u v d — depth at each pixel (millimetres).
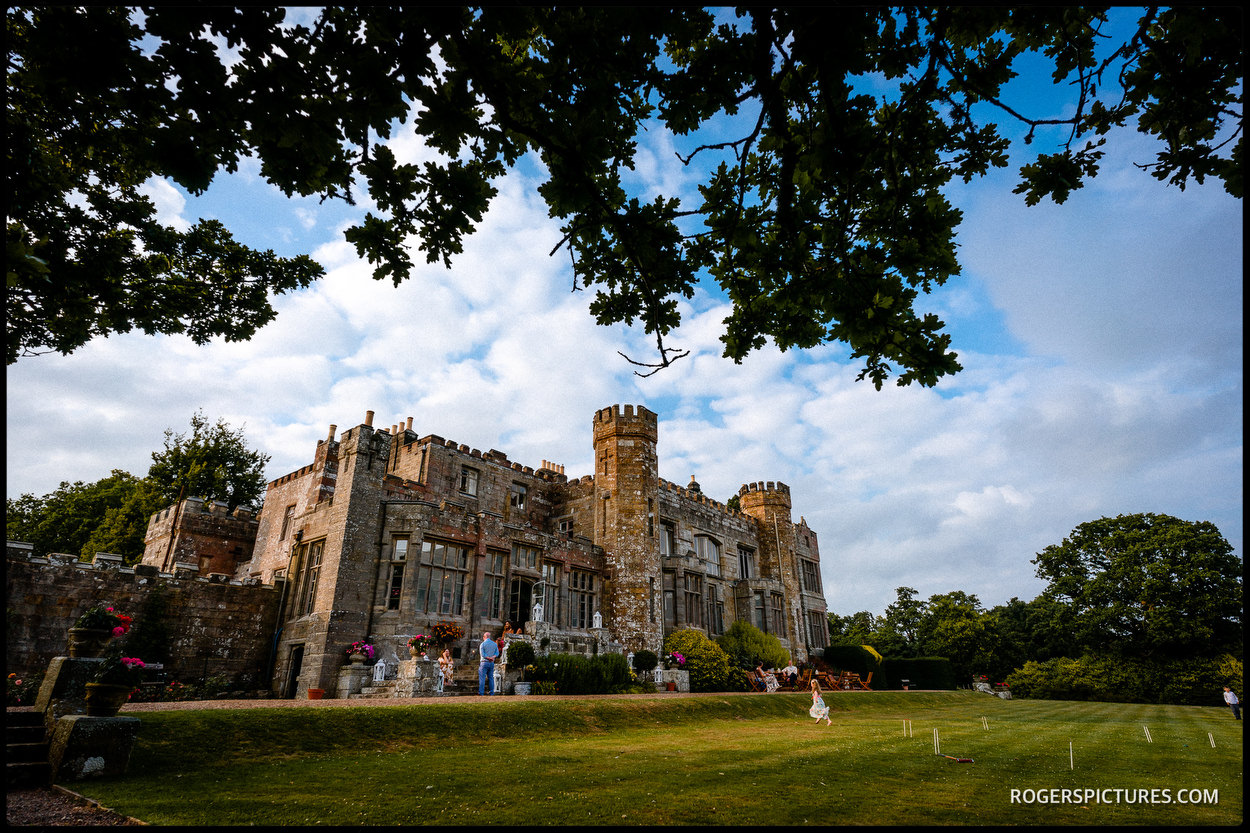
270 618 22375
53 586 17578
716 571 37031
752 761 10312
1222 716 25141
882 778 9086
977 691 44906
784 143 5434
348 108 4859
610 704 16062
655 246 6211
